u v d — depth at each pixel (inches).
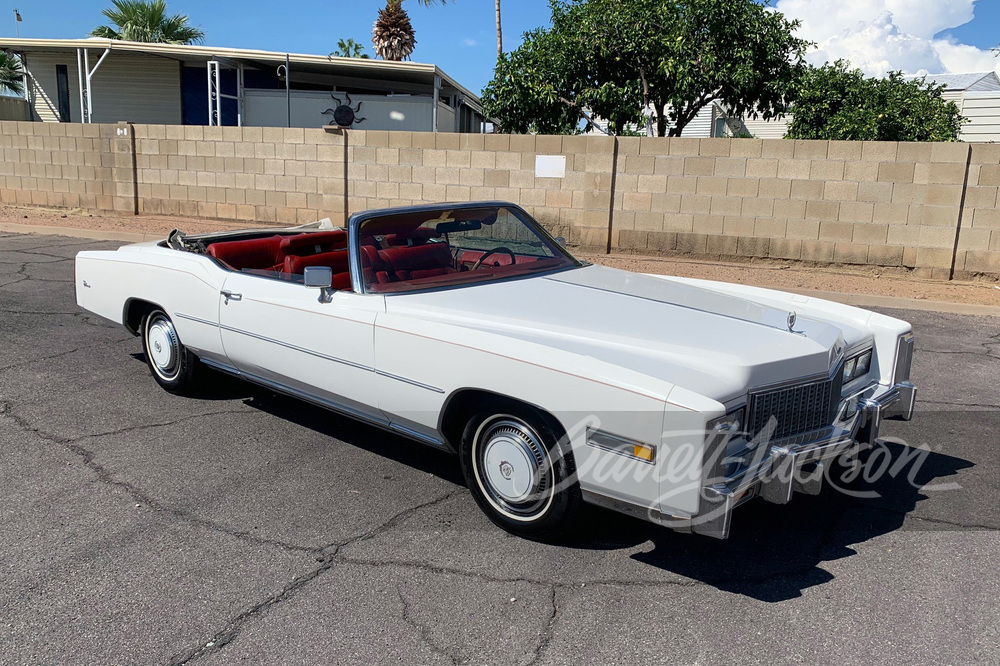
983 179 412.8
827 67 676.7
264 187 580.4
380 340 152.3
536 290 165.2
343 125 558.9
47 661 105.0
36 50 801.6
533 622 115.8
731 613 119.0
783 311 158.9
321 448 181.5
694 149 467.2
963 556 136.8
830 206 446.3
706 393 117.6
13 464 167.5
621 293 165.0
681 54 542.9
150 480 161.6
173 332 209.8
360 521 146.3
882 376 163.6
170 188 609.3
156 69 840.3
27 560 129.8
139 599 119.6
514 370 130.9
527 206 510.3
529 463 135.0
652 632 113.9
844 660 107.9
